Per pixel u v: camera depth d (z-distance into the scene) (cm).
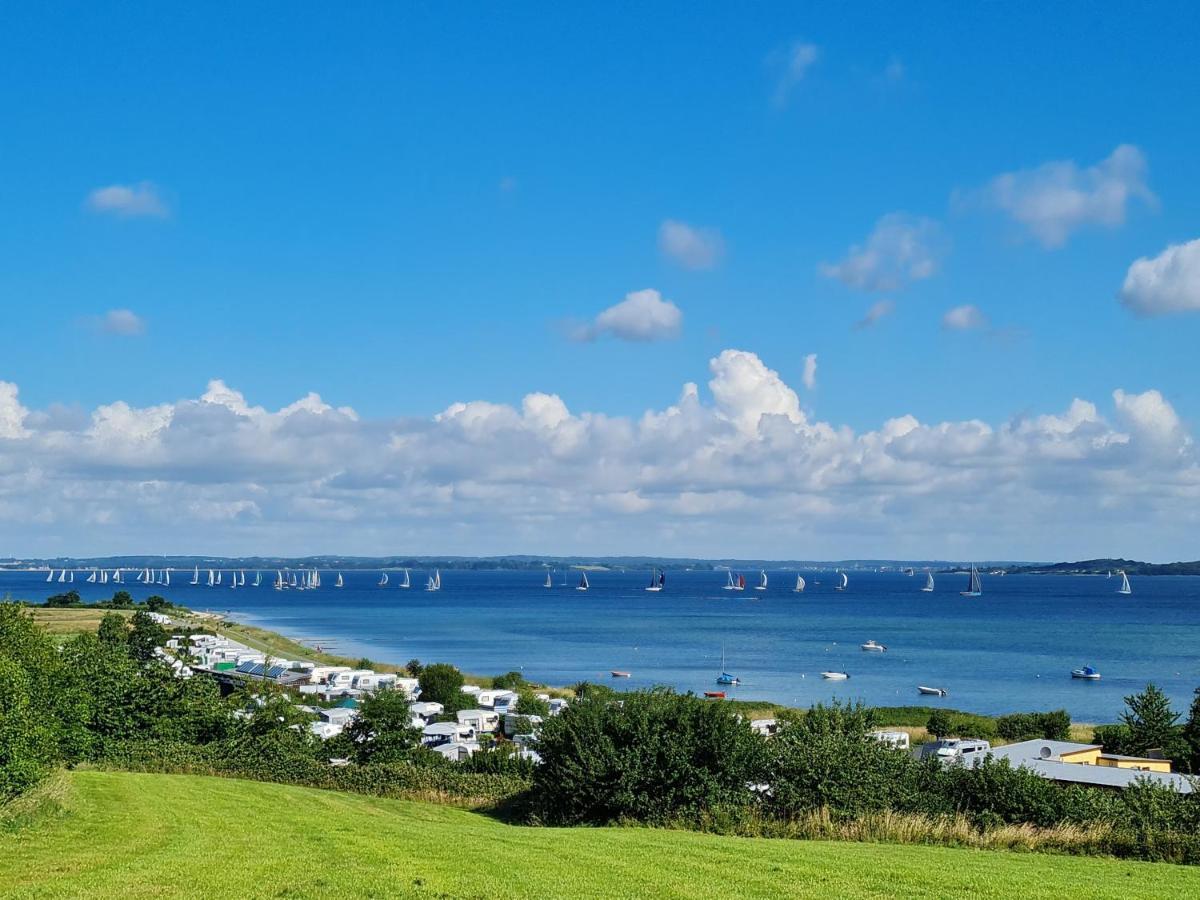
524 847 2506
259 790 3797
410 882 2003
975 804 3388
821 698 13438
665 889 1986
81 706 4294
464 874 2105
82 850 2330
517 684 13112
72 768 4178
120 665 5312
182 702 5328
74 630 15462
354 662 15900
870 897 1950
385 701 5869
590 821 3497
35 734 2914
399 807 3831
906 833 2958
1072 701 13225
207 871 2092
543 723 3947
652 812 3362
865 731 3528
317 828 2773
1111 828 2934
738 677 15725
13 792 2811
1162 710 7269
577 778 3462
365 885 1966
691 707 3588
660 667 17112
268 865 2167
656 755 3450
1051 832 2962
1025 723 9406
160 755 4722
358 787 4381
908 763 3541
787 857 2392
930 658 18738
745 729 3556
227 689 11156
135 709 5175
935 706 12825
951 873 2211
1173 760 6631
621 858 2339
